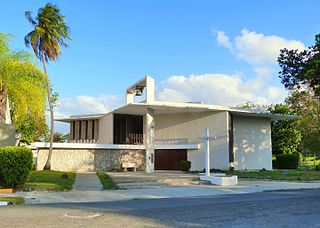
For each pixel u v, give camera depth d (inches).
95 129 1549.0
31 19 1143.0
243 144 1363.2
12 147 623.8
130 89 1321.4
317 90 1026.7
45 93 1055.0
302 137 1660.9
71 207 427.2
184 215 360.2
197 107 1229.7
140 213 373.4
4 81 932.0
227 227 298.5
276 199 517.0
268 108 1873.8
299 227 302.2
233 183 792.9
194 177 941.2
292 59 1138.7
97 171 1263.5
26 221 323.9
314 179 915.4
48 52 1136.2
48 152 1216.8
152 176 984.9
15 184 625.0
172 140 1380.4
